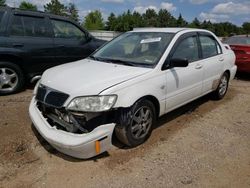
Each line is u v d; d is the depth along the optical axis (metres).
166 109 4.30
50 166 3.40
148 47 4.43
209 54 5.46
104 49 4.93
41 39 6.23
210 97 6.18
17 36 5.93
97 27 67.00
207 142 4.12
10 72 5.97
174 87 4.32
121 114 3.52
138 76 3.76
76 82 3.51
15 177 3.19
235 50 8.48
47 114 3.69
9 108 5.19
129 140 3.71
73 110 3.29
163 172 3.33
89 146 3.26
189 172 3.34
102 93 3.34
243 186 3.13
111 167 3.40
